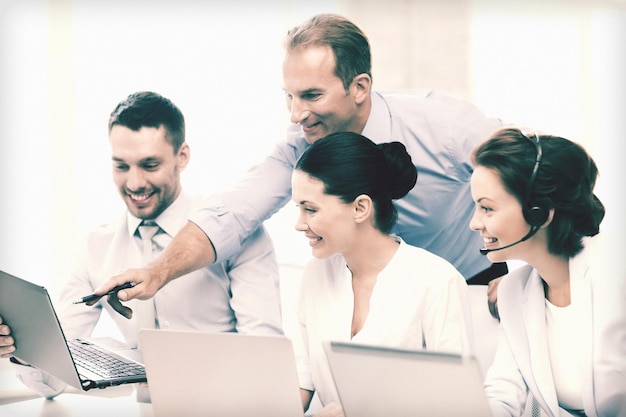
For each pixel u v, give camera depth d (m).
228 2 3.61
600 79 3.89
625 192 3.84
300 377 2.04
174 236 2.68
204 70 3.60
